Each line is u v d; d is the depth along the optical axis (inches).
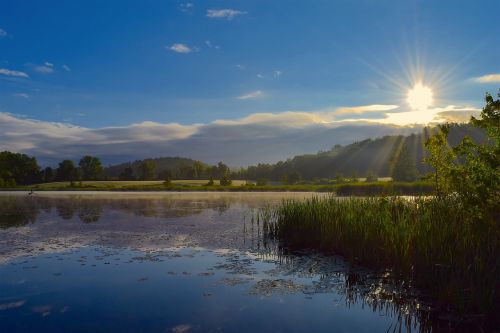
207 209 1103.6
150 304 310.7
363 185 1537.9
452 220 418.6
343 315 288.4
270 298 325.4
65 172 4648.1
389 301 318.0
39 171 4707.2
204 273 405.1
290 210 645.9
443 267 333.4
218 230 696.4
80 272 409.1
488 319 278.4
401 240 402.3
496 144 422.3
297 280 378.6
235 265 439.5
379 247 420.8
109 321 276.1
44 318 282.5
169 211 1047.6
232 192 2338.8
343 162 5698.8
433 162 536.1
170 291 343.9
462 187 430.3
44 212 1039.0
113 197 1800.0
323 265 436.5
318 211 584.4
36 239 609.9
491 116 426.3
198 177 5634.8
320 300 320.5
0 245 561.0
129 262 455.2
